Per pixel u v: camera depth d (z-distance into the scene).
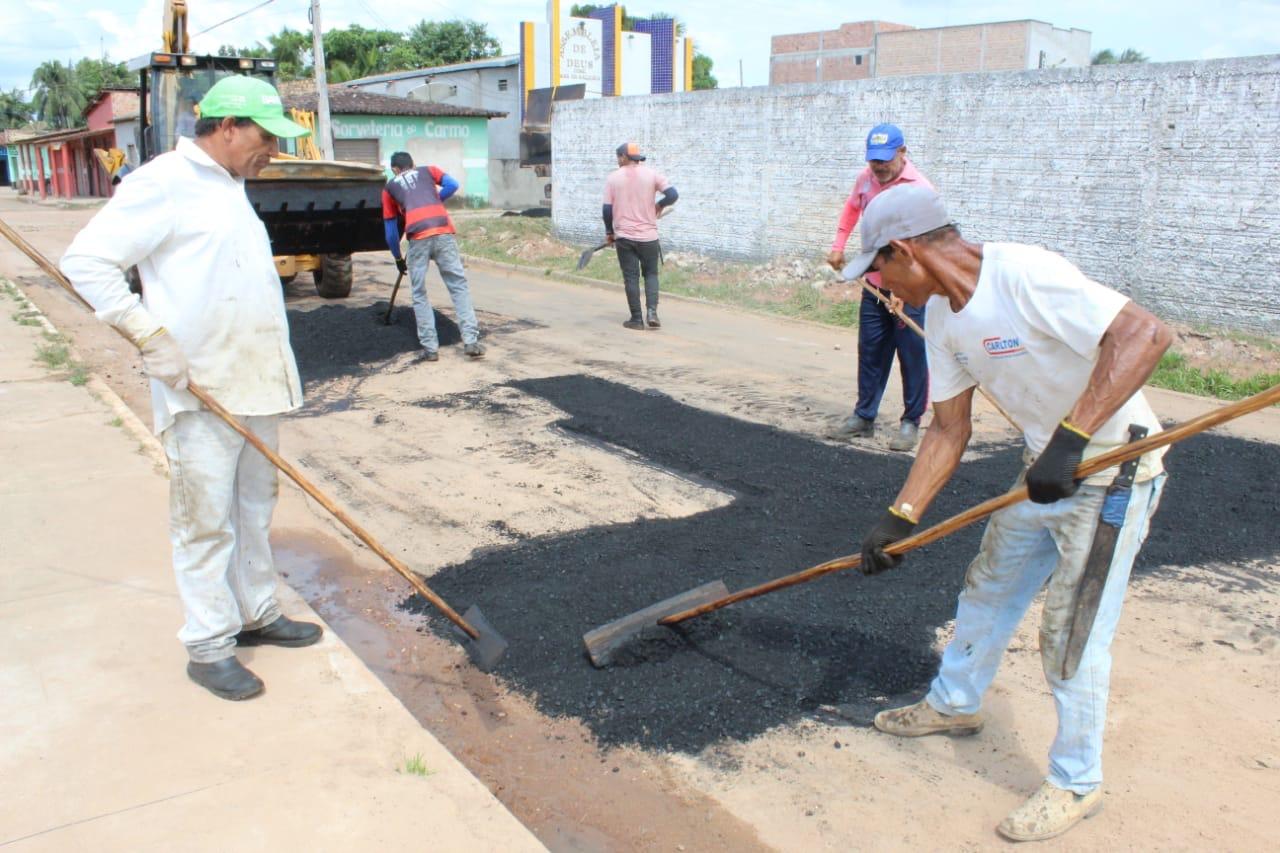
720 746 3.23
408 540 4.92
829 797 2.97
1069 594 2.58
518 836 2.62
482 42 51.78
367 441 6.52
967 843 2.75
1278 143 8.31
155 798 2.71
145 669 3.38
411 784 2.83
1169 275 9.25
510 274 14.90
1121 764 3.08
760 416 6.90
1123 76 9.23
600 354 8.97
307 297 12.27
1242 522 4.96
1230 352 8.49
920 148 11.14
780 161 12.85
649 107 14.59
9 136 58.03
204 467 3.12
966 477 5.55
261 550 3.51
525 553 4.67
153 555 4.32
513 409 7.18
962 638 3.04
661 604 3.79
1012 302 2.44
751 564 4.48
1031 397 2.56
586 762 3.19
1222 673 3.60
